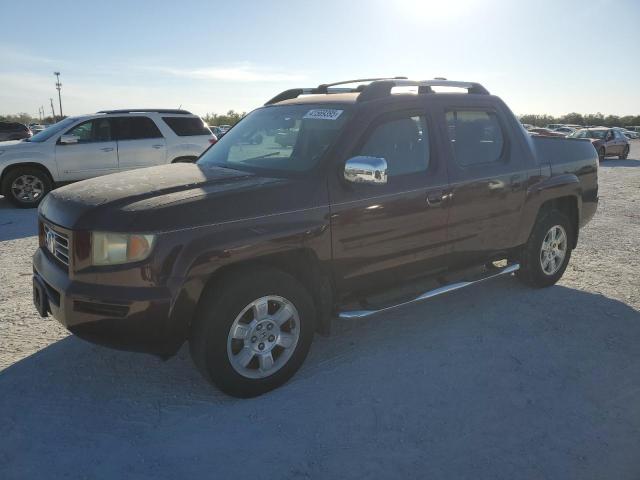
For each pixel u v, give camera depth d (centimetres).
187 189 327
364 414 312
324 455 274
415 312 467
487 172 437
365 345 403
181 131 1160
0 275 570
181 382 349
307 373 360
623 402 325
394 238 379
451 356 384
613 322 445
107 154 1092
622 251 671
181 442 285
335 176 350
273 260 339
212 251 297
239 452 277
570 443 284
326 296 357
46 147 1049
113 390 338
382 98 389
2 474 259
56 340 408
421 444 283
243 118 481
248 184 335
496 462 269
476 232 436
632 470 263
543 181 484
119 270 289
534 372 361
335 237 347
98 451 278
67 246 308
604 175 1731
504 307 477
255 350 327
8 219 916
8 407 317
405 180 383
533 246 496
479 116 448
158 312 289
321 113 393
